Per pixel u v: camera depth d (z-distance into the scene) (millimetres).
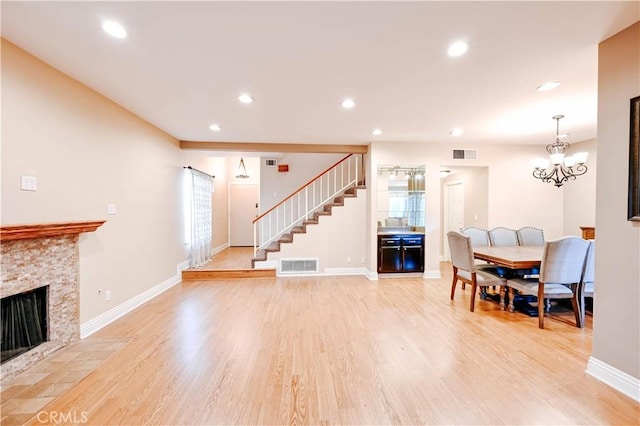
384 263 5445
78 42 2164
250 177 9164
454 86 2916
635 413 1855
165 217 4703
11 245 2225
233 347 2760
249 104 3416
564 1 1699
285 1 1699
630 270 1977
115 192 3432
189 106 3494
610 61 2080
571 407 1921
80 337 2906
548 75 2672
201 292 4586
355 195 5777
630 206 1958
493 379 2242
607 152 2100
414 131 4637
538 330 3152
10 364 2252
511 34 2043
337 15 1836
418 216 5652
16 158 2264
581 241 3127
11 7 1766
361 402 1982
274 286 4945
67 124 2729
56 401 1983
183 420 1812
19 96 2275
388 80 2777
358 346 2781
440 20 1890
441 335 3021
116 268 3457
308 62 2441
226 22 1907
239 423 1789
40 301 2535
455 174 6848
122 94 3150
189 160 5781
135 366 2424
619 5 1733
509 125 4289
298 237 5699
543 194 5645
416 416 1852
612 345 2104
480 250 4191
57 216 2633
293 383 2193
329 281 5285
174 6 1750
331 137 5039
